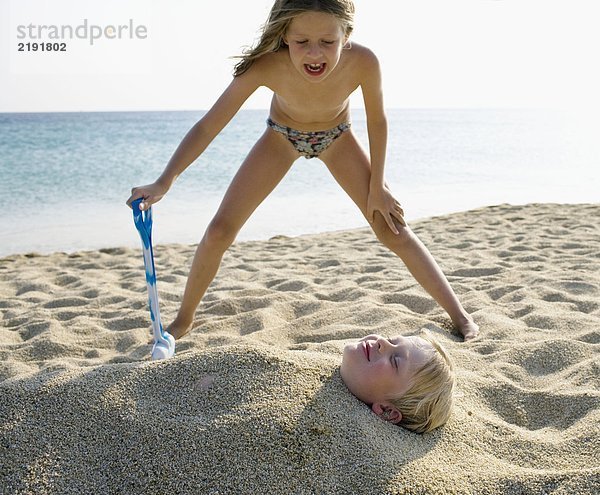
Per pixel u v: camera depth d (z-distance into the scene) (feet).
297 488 6.17
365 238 23.49
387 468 6.33
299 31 8.73
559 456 7.02
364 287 14.92
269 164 10.71
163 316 13.24
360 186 10.82
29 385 7.01
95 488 6.19
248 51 9.52
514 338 10.81
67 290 16.15
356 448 6.51
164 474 6.23
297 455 6.39
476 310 12.69
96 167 51.39
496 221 24.98
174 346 10.07
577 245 18.90
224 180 44.39
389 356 7.21
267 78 9.73
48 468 6.31
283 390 6.99
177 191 39.60
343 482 6.23
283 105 10.32
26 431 6.55
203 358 7.38
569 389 8.60
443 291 11.34
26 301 14.96
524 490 6.21
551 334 10.93
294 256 19.81
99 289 15.74
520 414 8.27
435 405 7.13
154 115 209.15
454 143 81.35
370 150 10.66
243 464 6.29
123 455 6.38
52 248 24.54
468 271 16.06
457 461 6.79
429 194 39.01
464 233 22.75
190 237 26.66
